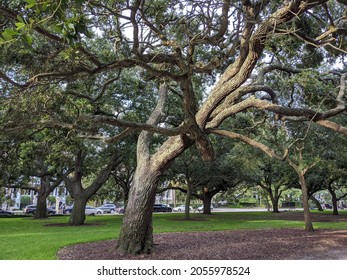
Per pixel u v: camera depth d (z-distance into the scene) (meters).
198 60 9.34
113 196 43.06
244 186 42.09
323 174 25.00
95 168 21.88
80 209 20.17
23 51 6.90
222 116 9.66
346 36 7.80
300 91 11.58
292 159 16.83
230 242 11.84
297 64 11.44
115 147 18.55
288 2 7.10
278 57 8.95
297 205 63.31
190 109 7.80
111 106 16.31
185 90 7.14
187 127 8.20
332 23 7.47
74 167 21.14
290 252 10.09
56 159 17.12
